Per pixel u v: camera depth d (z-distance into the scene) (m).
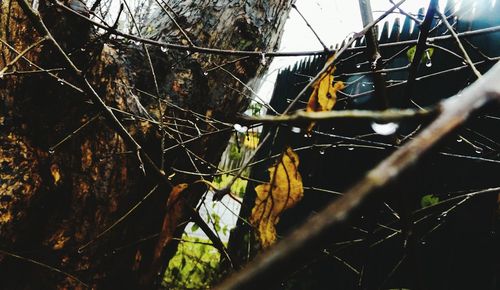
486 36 2.55
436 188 2.62
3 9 1.69
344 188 3.58
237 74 2.63
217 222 4.30
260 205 0.98
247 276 0.17
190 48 1.75
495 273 2.12
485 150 2.29
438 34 2.90
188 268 4.12
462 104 0.24
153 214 2.34
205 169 2.61
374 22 1.16
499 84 0.25
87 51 1.90
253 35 2.68
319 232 0.18
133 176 2.14
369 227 1.76
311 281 3.33
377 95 1.36
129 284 2.26
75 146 1.97
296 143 4.51
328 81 1.13
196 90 2.43
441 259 2.47
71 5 1.88
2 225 1.76
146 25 2.69
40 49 1.80
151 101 2.26
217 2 2.67
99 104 1.35
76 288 2.01
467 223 2.35
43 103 1.86
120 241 2.17
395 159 0.20
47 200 1.92
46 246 1.95
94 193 2.02
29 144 1.84
